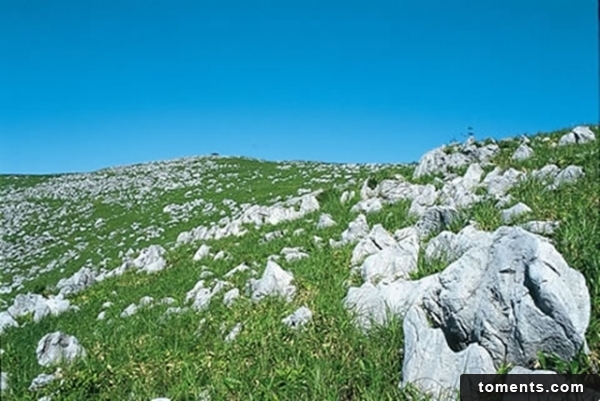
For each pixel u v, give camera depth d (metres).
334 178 49.91
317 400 7.12
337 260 12.41
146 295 16.53
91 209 58.69
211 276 15.68
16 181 84.31
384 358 7.75
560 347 6.46
